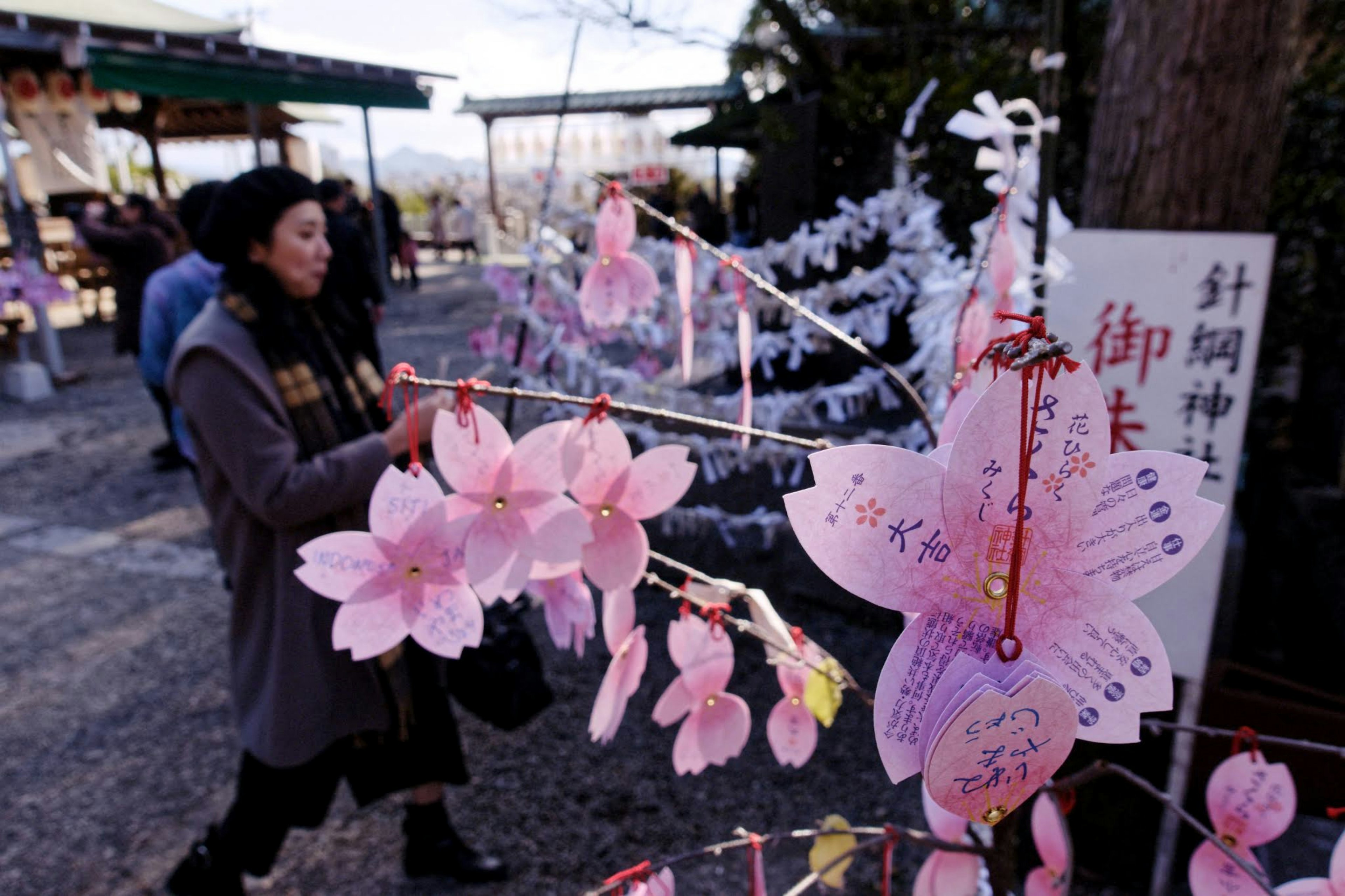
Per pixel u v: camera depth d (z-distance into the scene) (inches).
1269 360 124.4
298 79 300.4
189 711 111.5
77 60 240.7
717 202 487.2
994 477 21.9
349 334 71.8
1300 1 65.3
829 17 177.6
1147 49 68.2
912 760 22.6
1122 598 22.6
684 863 84.9
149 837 89.5
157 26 283.1
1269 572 135.4
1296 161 110.8
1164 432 64.6
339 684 62.6
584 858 85.2
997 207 45.7
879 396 108.6
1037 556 22.6
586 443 31.4
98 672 121.1
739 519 118.5
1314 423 141.1
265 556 62.4
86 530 171.6
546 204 102.9
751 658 121.5
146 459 214.5
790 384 203.5
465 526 30.5
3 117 276.1
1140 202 69.9
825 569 22.3
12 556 160.2
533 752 102.2
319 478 58.4
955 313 71.1
